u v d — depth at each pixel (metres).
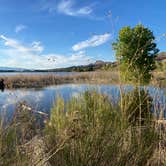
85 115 2.88
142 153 2.66
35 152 2.59
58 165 2.62
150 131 2.85
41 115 3.15
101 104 2.93
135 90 3.00
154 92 3.01
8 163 2.22
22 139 2.53
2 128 2.31
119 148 2.62
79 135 2.41
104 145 2.59
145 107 2.96
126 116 2.87
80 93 3.21
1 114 2.44
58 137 2.64
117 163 2.56
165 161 2.69
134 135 2.76
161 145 2.96
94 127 2.69
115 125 2.76
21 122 2.62
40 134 2.82
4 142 2.33
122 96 2.93
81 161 2.54
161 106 2.96
